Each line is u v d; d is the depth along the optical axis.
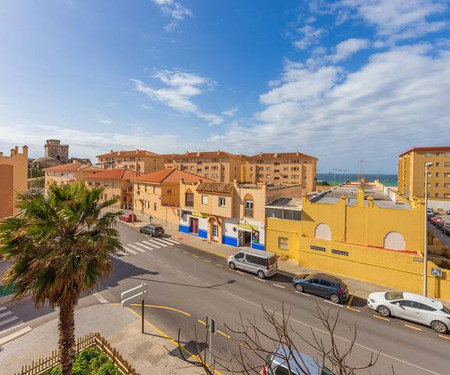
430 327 14.02
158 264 23.19
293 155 85.06
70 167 65.56
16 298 8.83
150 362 11.20
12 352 11.74
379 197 27.91
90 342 11.89
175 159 92.44
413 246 18.73
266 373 9.45
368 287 18.69
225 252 26.73
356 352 12.11
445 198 62.06
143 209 46.12
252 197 26.75
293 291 18.28
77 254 9.20
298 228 23.81
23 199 9.50
